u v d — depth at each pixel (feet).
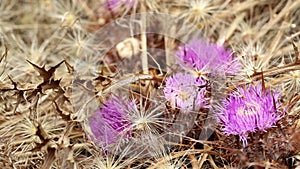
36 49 1.21
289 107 0.97
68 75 1.08
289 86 1.05
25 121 1.03
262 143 0.91
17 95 0.99
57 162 0.97
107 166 0.97
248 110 0.93
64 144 0.94
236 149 0.92
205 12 1.21
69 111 1.01
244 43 1.19
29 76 1.13
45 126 1.03
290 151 0.92
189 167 1.00
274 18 1.20
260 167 0.91
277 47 1.15
